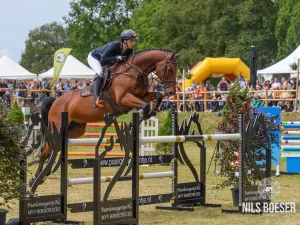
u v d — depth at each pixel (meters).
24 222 7.14
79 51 61.62
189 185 9.23
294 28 43.25
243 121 8.72
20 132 6.71
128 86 10.41
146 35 55.62
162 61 10.53
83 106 10.55
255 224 7.79
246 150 8.73
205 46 49.88
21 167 6.83
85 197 10.10
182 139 8.43
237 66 31.55
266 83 26.00
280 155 14.74
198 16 50.84
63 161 7.51
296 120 22.61
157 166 15.48
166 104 26.70
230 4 49.28
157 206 9.16
